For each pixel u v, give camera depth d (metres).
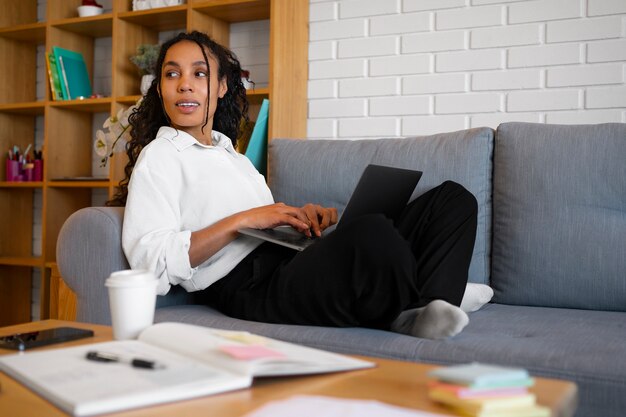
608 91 2.65
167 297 1.88
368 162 2.17
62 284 2.54
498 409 0.75
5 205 3.91
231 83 2.28
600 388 1.17
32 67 4.04
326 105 3.19
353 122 3.13
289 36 3.07
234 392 0.84
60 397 0.77
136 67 3.51
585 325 1.56
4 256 3.86
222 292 1.78
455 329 1.34
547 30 2.75
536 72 2.77
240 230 1.72
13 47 3.93
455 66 2.92
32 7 4.01
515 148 2.01
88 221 1.72
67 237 1.74
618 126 1.93
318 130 3.21
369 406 0.75
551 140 1.98
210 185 1.85
